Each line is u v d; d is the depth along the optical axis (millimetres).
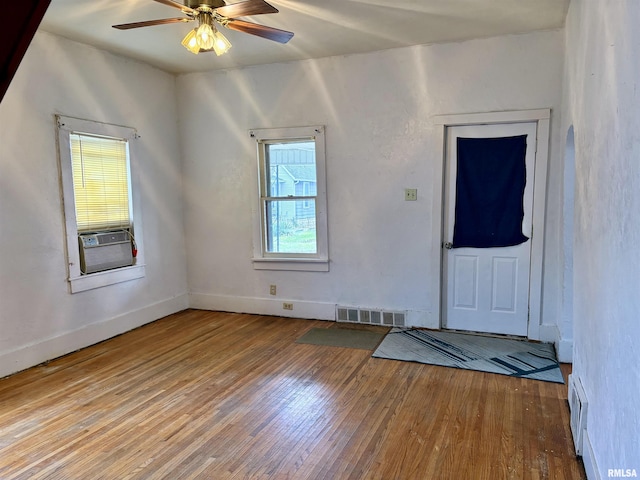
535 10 3242
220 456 2305
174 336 4234
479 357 3584
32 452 2357
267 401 2904
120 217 4320
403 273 4348
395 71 4145
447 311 4309
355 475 2135
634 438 1396
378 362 3525
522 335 4062
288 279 4809
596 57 2102
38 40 3484
